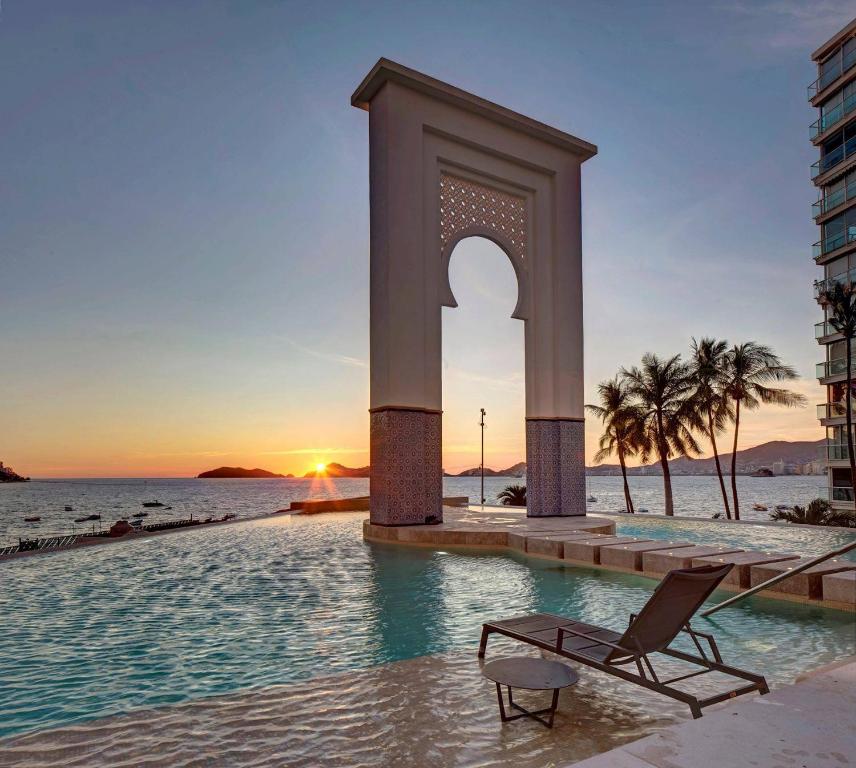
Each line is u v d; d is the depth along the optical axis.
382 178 15.08
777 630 6.20
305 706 4.12
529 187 17.83
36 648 5.79
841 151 29.55
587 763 2.45
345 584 8.96
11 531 61.50
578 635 4.23
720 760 2.46
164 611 7.32
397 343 14.66
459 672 4.82
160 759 3.36
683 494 116.81
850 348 26.83
